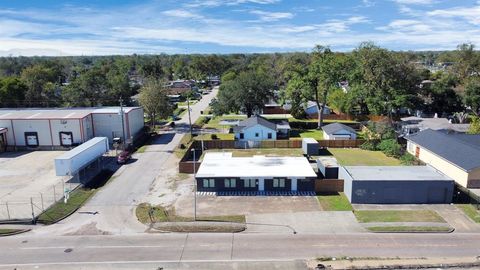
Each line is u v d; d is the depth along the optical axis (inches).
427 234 1267.2
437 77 4938.5
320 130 3034.0
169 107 3083.2
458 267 1068.5
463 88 3710.6
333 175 1797.5
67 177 1866.4
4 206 1514.5
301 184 1667.1
